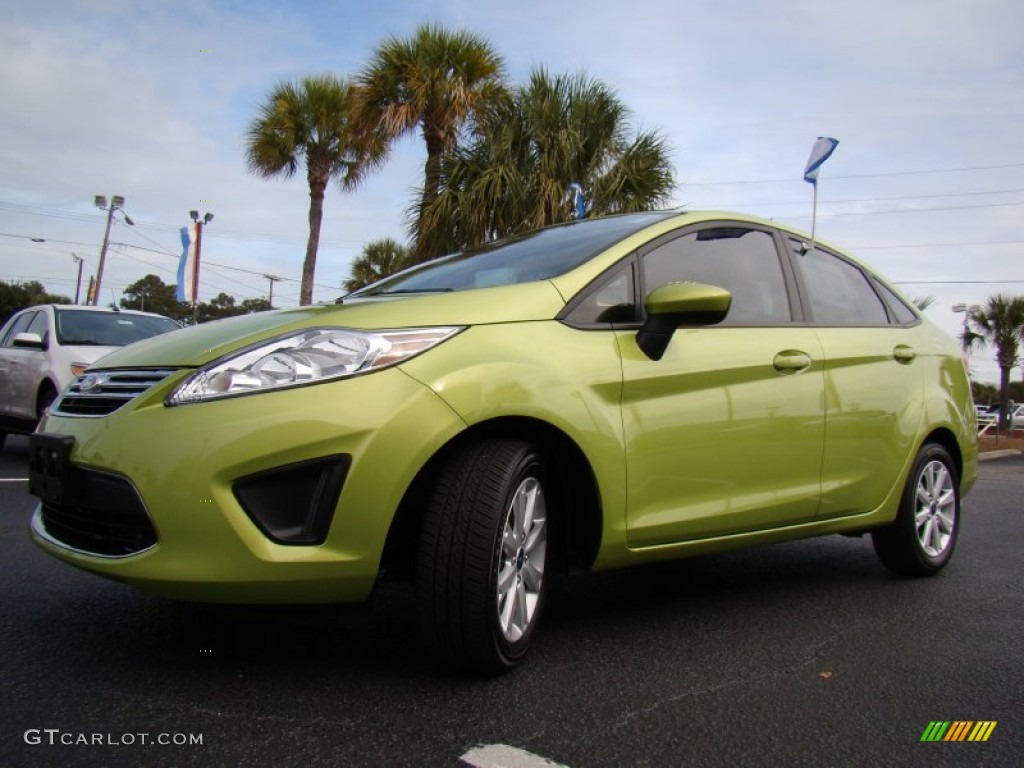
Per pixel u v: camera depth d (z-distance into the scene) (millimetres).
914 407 3777
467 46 12609
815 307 3539
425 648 2344
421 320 2402
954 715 2271
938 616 3258
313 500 2178
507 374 2393
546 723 2115
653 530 2742
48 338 7254
